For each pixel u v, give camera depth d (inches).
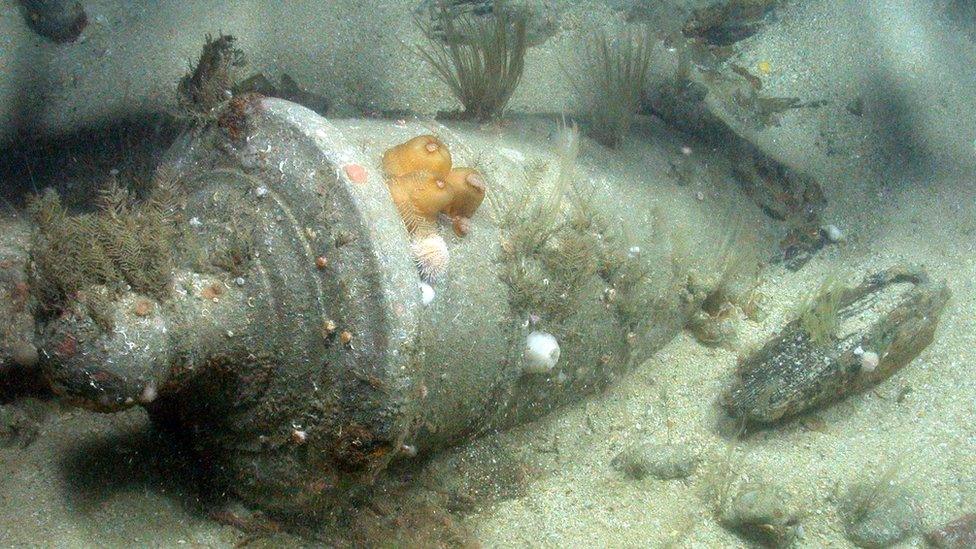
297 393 76.7
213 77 80.4
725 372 95.0
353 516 81.3
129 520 78.0
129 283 74.0
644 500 86.6
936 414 93.5
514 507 85.4
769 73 137.2
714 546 84.4
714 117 108.3
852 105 129.4
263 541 79.6
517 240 82.8
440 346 79.1
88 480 78.9
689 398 93.2
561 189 87.6
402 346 74.9
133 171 97.4
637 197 94.5
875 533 85.5
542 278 83.6
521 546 83.0
